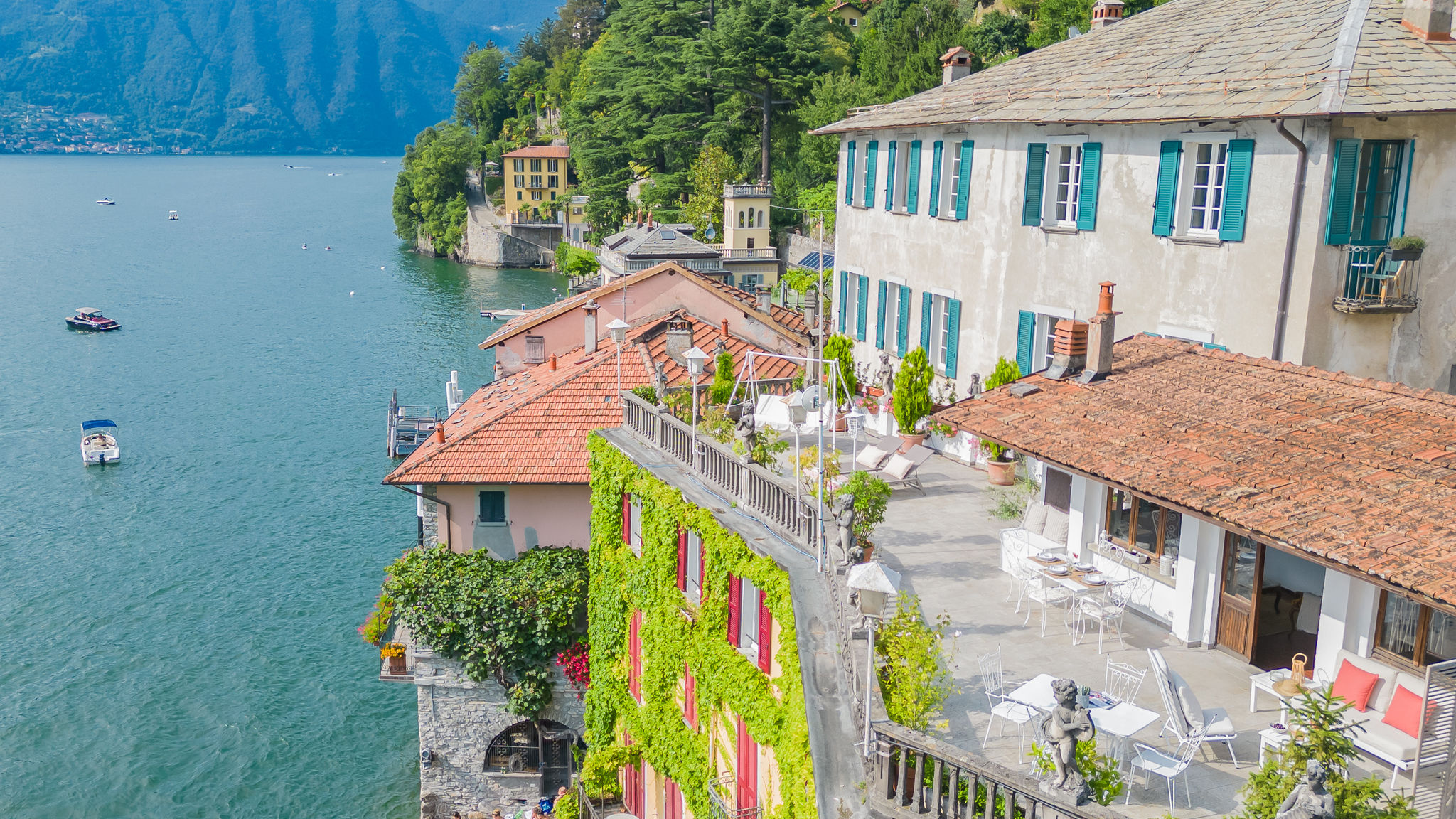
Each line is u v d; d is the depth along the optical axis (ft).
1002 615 58.29
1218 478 50.90
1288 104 67.41
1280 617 52.90
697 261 296.71
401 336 367.25
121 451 241.55
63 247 633.61
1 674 145.48
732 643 65.67
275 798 122.01
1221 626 54.24
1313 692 43.96
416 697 142.41
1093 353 68.18
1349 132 66.90
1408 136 68.44
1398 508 44.96
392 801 121.80
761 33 343.05
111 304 433.89
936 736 45.42
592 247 457.27
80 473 226.38
